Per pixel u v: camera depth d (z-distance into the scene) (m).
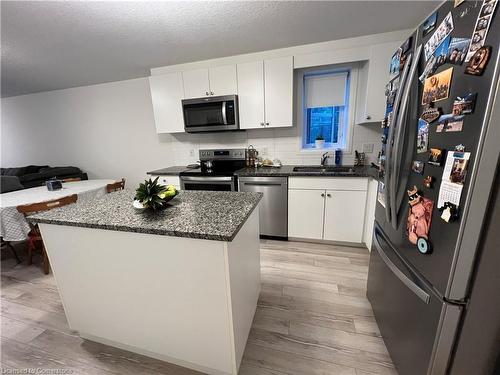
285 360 1.26
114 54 2.47
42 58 2.51
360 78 2.55
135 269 1.12
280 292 1.80
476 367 0.83
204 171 2.82
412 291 0.98
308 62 2.43
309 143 3.01
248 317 1.35
